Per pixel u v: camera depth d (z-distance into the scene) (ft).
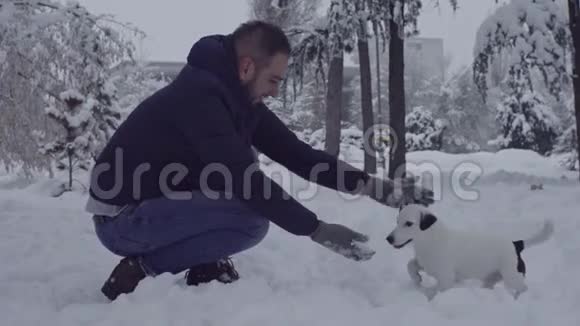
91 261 12.75
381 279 11.24
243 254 13.58
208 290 9.30
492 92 107.65
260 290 9.37
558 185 31.32
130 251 9.73
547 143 84.69
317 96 85.20
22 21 34.68
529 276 12.05
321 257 13.56
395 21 31.86
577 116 33.65
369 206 23.06
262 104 10.24
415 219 10.26
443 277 10.20
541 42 36.86
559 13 36.96
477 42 38.83
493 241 10.36
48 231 17.01
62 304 9.62
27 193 30.58
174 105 9.05
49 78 36.22
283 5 47.52
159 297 9.02
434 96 123.13
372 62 111.14
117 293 9.64
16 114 35.29
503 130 88.22
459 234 10.43
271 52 9.14
